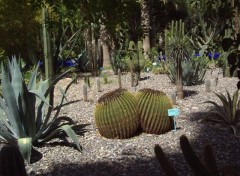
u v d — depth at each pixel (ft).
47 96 10.52
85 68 30.30
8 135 10.34
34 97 10.25
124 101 10.98
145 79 22.80
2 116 10.73
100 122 11.06
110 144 10.62
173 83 20.45
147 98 11.23
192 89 18.76
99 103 11.18
